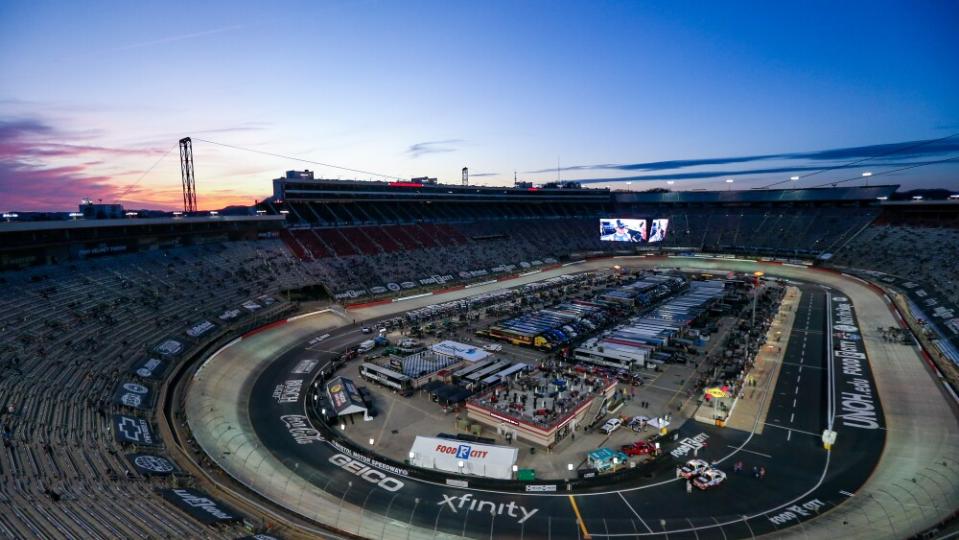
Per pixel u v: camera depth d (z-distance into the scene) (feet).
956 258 377.71
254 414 179.52
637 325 277.23
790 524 113.80
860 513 115.65
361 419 176.96
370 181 518.78
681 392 199.11
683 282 428.56
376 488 131.44
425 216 551.18
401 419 177.37
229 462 139.23
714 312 315.37
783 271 470.80
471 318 320.91
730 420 173.27
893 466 138.62
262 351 245.86
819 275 442.50
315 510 119.55
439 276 431.02
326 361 238.27
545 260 542.16
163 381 190.60
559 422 158.20
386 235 478.18
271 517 112.68
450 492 130.21
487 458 139.13
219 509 108.37
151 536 92.63
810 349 247.29
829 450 150.82
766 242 536.42
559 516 118.83
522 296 378.73
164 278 282.97
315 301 352.49
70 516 96.94
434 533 111.96
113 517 98.63
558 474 140.15
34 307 207.31
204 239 351.05
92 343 199.11
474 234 549.13
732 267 507.30
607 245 610.65
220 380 204.33
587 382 189.47
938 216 460.96
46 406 148.56
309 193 474.08
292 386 206.80
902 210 494.59
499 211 631.97
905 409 175.01
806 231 529.45
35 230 227.20
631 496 128.36
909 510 114.52
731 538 108.88
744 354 236.63
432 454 142.82
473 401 174.60
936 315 276.82
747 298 358.23
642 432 165.37
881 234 469.16
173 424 159.43
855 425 166.09
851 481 132.98
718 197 643.45
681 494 129.08
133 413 161.38
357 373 224.33
